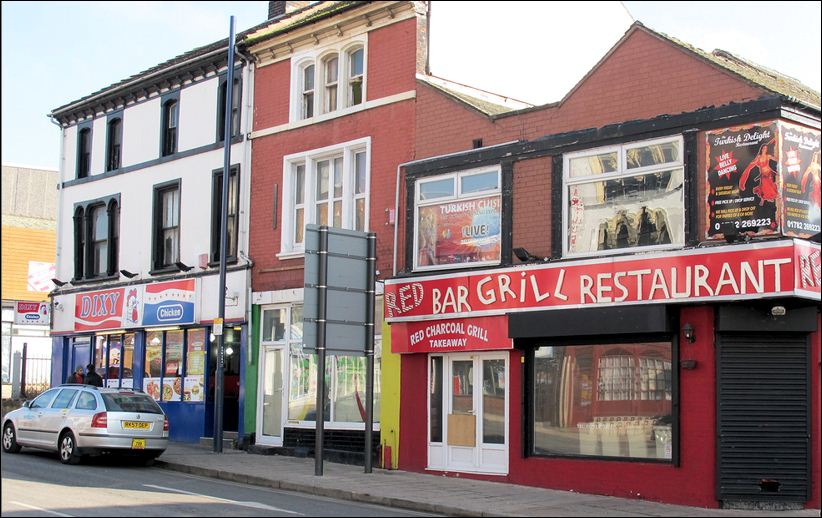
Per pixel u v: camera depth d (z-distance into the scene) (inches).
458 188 765.9
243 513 530.0
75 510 525.7
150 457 805.2
